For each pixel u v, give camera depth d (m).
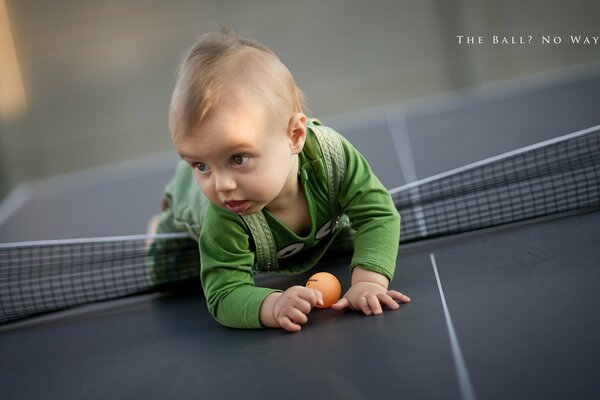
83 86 8.24
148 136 8.36
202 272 1.96
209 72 1.68
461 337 1.54
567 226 2.21
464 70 7.96
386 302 1.80
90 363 1.91
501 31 7.73
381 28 8.11
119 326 2.22
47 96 8.24
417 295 1.88
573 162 2.75
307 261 2.19
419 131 4.54
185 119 1.65
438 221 2.48
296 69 8.32
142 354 1.89
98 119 8.31
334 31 8.20
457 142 4.07
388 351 1.53
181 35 8.18
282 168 1.74
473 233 2.39
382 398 1.33
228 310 1.88
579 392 1.22
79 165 8.38
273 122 1.70
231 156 1.65
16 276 2.97
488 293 1.78
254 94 1.68
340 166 2.01
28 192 5.29
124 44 8.18
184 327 2.06
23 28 8.09
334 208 2.05
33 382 1.85
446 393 1.30
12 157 8.27
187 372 1.68
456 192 2.58
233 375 1.59
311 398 1.39
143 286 2.56
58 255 3.05
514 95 4.96
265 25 8.23
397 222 2.02
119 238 2.58
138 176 5.14
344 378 1.45
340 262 2.34
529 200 2.54
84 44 8.17
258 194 1.69
